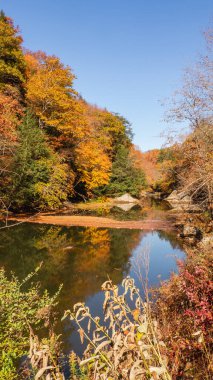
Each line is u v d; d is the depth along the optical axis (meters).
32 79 30.55
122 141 54.78
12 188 21.83
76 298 7.82
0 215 21.72
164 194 53.22
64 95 29.84
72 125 31.62
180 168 16.86
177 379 2.20
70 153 32.75
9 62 28.91
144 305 1.61
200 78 13.55
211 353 2.43
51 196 25.05
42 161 24.81
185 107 13.84
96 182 38.19
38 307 4.39
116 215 26.41
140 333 1.28
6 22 30.11
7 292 4.27
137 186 48.47
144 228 19.48
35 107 29.95
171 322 3.18
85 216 24.73
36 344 1.53
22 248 13.11
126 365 1.29
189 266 3.94
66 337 5.60
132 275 9.52
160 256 11.90
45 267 10.54
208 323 2.52
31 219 21.64
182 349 2.50
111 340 1.39
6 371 3.18
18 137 22.19
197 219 16.53
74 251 12.96
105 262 11.26
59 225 19.80
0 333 3.62
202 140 13.75
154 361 1.35
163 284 5.15
